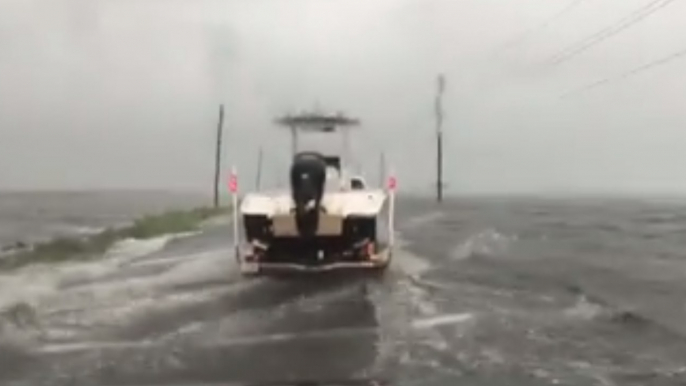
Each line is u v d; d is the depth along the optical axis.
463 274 17.23
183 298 14.08
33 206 111.06
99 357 9.96
